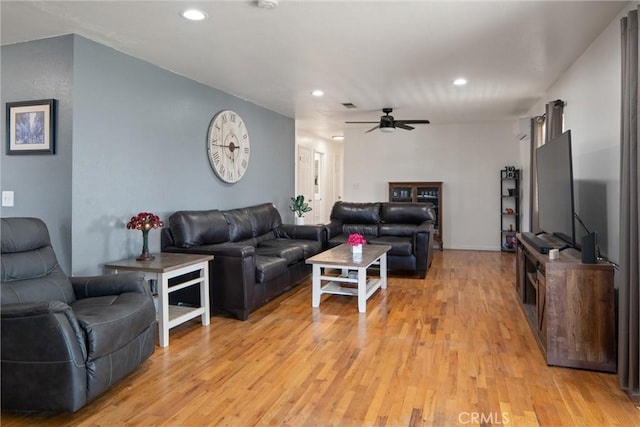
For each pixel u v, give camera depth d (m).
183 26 3.01
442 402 2.26
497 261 6.55
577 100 3.83
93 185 3.31
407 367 2.70
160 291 3.07
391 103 5.81
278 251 4.50
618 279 2.75
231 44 3.38
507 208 7.64
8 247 2.57
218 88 4.89
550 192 3.68
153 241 3.91
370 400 2.29
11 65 3.32
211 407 2.23
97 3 2.64
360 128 8.36
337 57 3.74
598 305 2.62
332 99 5.52
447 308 4.00
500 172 7.68
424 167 8.10
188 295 3.86
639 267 2.26
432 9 2.74
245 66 4.00
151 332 2.67
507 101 5.68
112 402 2.28
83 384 2.09
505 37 3.26
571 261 2.74
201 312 3.50
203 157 4.67
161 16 2.83
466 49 3.54
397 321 3.63
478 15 2.84
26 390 2.07
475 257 6.94
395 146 8.26
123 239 3.60
